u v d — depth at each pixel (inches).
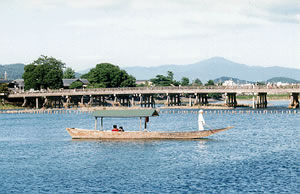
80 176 1759.4
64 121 4874.5
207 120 4667.8
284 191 1470.2
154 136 2785.4
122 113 2819.9
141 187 1561.3
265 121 4397.1
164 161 2037.4
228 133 3216.0
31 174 1819.6
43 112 6712.6
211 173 1763.0
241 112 5866.1
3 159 2207.2
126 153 2277.3
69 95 7268.7
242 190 1492.4
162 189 1526.8
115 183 1627.7
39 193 1507.1
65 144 2699.3
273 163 1950.1
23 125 4394.7
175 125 4089.6
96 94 7101.4
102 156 2207.2
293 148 2400.3
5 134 3503.9
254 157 2116.1
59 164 2028.8
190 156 2158.0
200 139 2802.7
